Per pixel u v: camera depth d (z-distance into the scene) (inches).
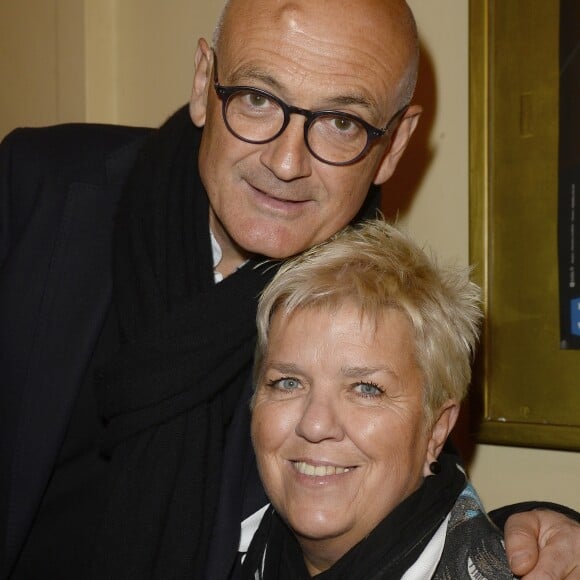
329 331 44.9
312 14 46.8
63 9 88.6
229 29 48.9
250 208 49.9
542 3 64.6
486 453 69.0
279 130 47.9
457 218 70.0
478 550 44.7
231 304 54.2
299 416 45.8
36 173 60.2
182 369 53.5
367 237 48.3
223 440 55.8
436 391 46.2
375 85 48.0
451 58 69.9
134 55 87.8
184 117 60.1
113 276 57.1
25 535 56.3
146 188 57.9
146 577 52.4
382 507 45.0
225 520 52.9
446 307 46.7
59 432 56.1
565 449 64.9
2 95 93.4
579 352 63.6
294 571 47.6
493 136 66.7
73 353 56.7
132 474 53.6
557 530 45.6
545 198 64.7
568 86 63.7
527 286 65.6
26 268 57.6
